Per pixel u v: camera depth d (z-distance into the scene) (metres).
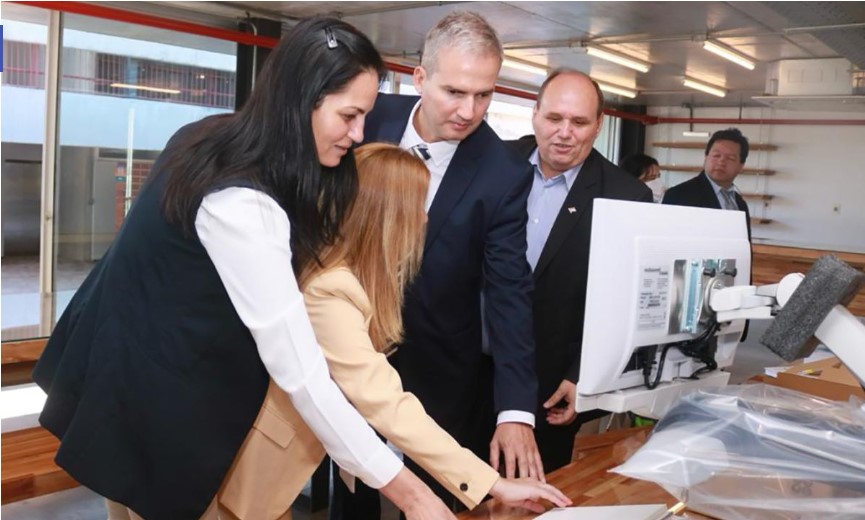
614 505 1.33
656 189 5.07
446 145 1.76
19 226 8.50
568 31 7.71
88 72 6.40
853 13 5.55
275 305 1.12
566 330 2.08
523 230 1.80
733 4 6.29
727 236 1.59
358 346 1.21
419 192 1.30
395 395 1.22
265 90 1.15
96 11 5.96
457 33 1.59
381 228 1.29
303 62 1.12
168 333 1.18
